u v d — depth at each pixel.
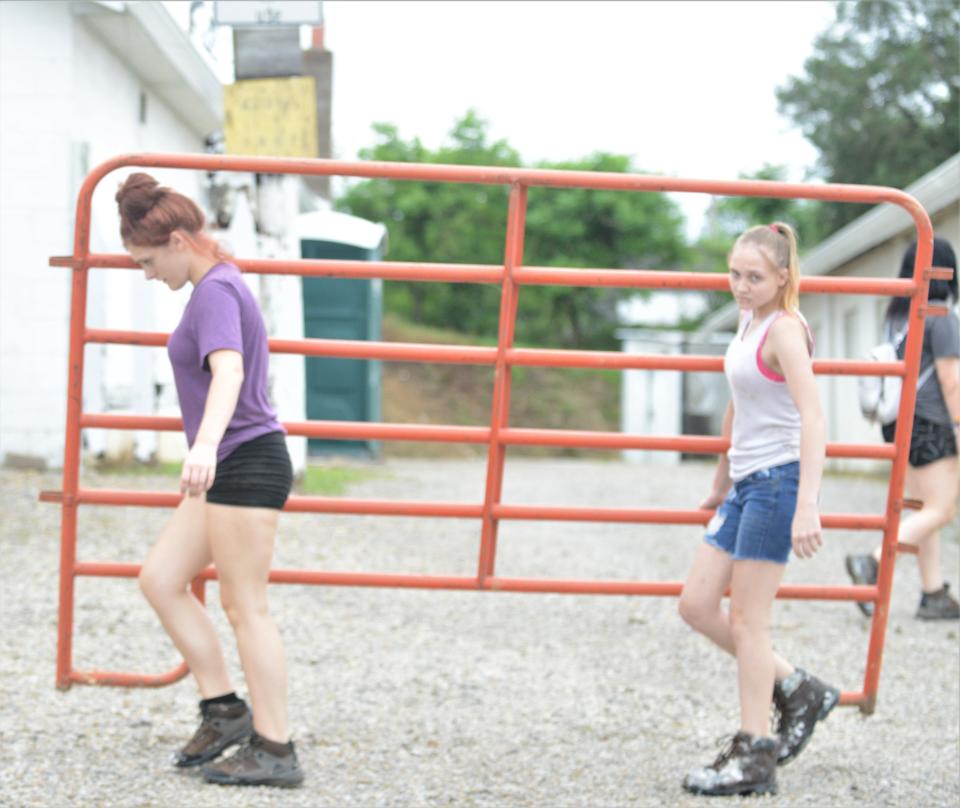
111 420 4.85
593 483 17.50
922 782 4.66
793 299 4.38
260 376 4.42
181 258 4.39
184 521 4.56
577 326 36.47
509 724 5.30
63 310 12.46
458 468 19.78
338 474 15.09
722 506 4.63
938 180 14.14
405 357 4.83
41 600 7.16
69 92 12.47
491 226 35.72
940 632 7.21
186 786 4.40
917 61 28.69
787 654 6.63
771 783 4.48
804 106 29.84
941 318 7.19
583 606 7.75
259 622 4.44
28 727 5.00
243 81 11.27
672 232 36.16
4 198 12.45
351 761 4.75
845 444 4.95
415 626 7.06
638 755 4.92
